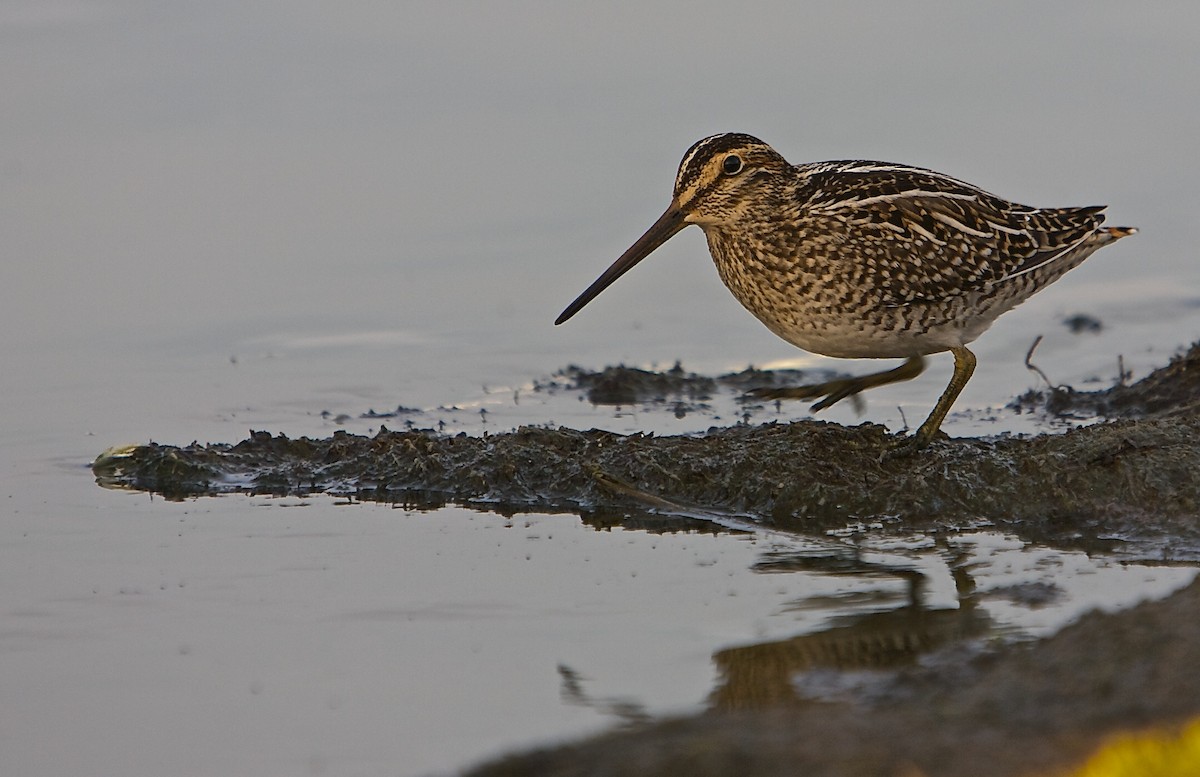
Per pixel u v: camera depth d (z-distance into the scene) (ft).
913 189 45.65
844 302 45.62
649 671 33.40
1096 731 27.14
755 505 43.45
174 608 37.19
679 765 26.94
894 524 42.32
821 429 45.85
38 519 43.34
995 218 45.55
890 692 31.14
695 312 62.59
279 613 36.88
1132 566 38.88
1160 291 63.10
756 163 46.60
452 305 61.52
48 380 54.75
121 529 42.60
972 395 54.13
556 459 46.14
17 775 29.60
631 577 38.99
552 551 40.88
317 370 56.39
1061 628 33.01
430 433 50.55
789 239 45.91
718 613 36.52
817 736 27.71
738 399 54.29
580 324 60.90
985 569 38.96
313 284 62.28
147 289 61.36
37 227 64.69
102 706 32.24
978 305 45.55
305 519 43.52
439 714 31.63
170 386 54.65
